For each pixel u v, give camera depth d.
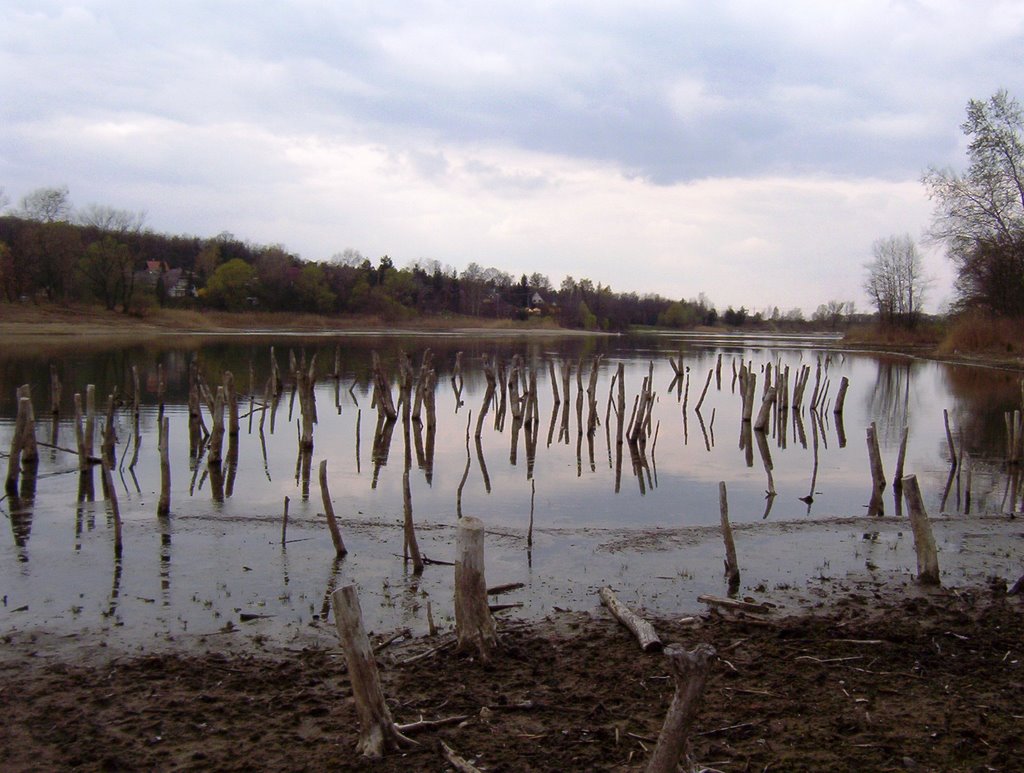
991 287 60.50
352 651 6.02
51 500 15.58
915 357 68.19
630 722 6.55
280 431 27.19
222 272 100.81
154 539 12.81
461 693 7.11
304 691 7.19
